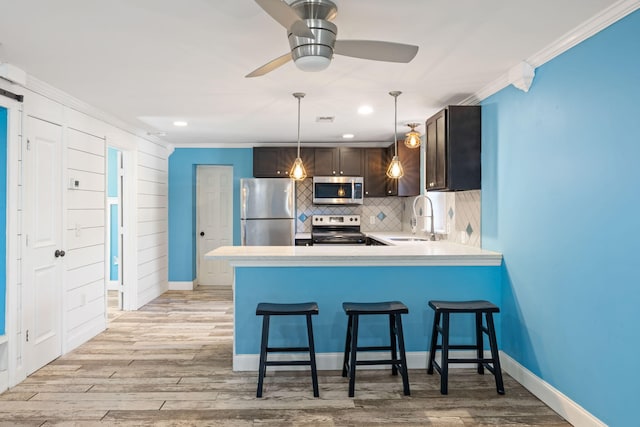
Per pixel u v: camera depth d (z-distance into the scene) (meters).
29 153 3.06
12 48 2.51
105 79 3.12
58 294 3.45
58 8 2.01
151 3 1.96
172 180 6.27
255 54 2.62
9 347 2.86
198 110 4.12
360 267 3.23
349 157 6.00
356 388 2.89
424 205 5.35
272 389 2.87
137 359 3.45
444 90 3.43
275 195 5.67
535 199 2.76
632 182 1.96
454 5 2.00
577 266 2.35
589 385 2.26
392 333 3.06
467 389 2.88
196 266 6.55
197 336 4.07
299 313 2.74
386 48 2.01
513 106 3.02
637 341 1.94
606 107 2.12
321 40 1.95
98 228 4.11
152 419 2.46
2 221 2.84
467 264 3.25
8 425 2.39
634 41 1.95
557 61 2.51
